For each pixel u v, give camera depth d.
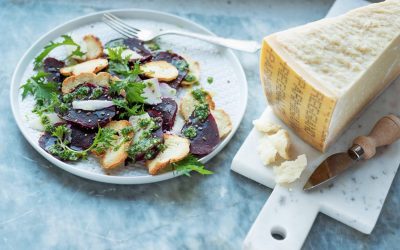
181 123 0.69
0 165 0.66
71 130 0.66
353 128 0.70
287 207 0.62
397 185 0.68
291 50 0.62
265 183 0.66
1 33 0.79
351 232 0.63
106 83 0.69
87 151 0.65
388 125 0.66
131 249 0.60
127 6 0.84
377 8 0.66
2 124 0.70
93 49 0.75
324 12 0.86
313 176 0.64
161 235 0.62
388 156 0.67
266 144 0.66
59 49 0.76
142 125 0.66
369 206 0.63
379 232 0.64
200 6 0.85
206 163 0.68
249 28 0.83
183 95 0.72
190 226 0.63
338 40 0.63
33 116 0.68
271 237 0.60
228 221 0.63
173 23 0.81
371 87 0.68
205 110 0.67
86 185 0.65
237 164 0.66
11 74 0.75
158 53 0.75
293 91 0.63
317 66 0.62
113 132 0.65
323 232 0.63
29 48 0.75
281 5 0.86
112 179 0.63
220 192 0.65
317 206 0.63
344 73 0.61
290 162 0.65
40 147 0.65
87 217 0.62
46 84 0.70
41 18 0.81
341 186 0.65
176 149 0.64
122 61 0.73
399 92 0.74
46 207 0.63
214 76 0.75
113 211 0.63
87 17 0.79
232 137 0.70
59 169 0.66
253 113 0.73
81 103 0.67
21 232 0.61
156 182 0.65
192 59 0.76
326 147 0.67
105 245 0.60
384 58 0.65
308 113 0.63
